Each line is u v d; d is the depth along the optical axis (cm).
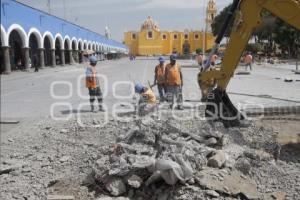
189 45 11731
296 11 770
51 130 1148
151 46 11962
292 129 969
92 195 661
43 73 3900
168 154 678
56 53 6294
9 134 1143
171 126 845
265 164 740
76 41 7050
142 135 809
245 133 916
